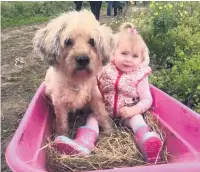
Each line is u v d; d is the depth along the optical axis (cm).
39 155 56
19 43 193
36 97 68
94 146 62
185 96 90
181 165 45
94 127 65
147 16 145
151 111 73
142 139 61
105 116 69
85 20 62
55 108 67
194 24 129
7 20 264
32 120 61
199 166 45
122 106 71
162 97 70
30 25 256
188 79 90
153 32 126
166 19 127
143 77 71
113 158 59
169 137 65
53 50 63
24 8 293
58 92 65
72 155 58
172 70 97
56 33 63
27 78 130
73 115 72
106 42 65
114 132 68
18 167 46
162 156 62
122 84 71
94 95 67
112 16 268
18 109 104
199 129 57
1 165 77
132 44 70
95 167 57
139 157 61
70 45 62
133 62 70
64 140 59
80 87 65
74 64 60
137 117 68
